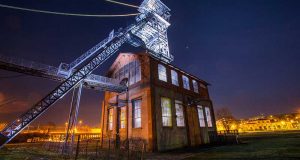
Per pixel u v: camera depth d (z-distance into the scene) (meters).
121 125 19.98
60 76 15.91
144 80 18.31
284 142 17.75
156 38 30.50
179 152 14.59
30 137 31.42
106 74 25.77
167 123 17.67
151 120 15.95
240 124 86.06
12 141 28.28
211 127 25.31
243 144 19.31
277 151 12.08
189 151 15.07
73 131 15.35
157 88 18.03
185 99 21.58
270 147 14.55
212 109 27.12
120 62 23.59
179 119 19.55
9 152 14.52
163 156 12.55
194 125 21.23
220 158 10.79
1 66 13.21
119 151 12.21
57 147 16.88
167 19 34.12
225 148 16.16
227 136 21.95
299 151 11.45
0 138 11.29
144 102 17.31
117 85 19.59
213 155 12.17
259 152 12.22
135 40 25.83
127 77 21.25
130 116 18.66
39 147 19.70
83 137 27.34
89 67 17.14
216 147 17.64
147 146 15.39
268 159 9.57
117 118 19.92
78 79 16.03
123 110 20.33
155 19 30.83
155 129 15.90
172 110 18.81
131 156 11.09
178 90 21.06
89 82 17.61
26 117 12.65
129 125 18.44
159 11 33.28
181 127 19.22
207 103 26.78
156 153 14.11
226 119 61.00
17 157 12.22
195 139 20.50
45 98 13.73
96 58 18.02
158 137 15.88
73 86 15.47
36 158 11.85
